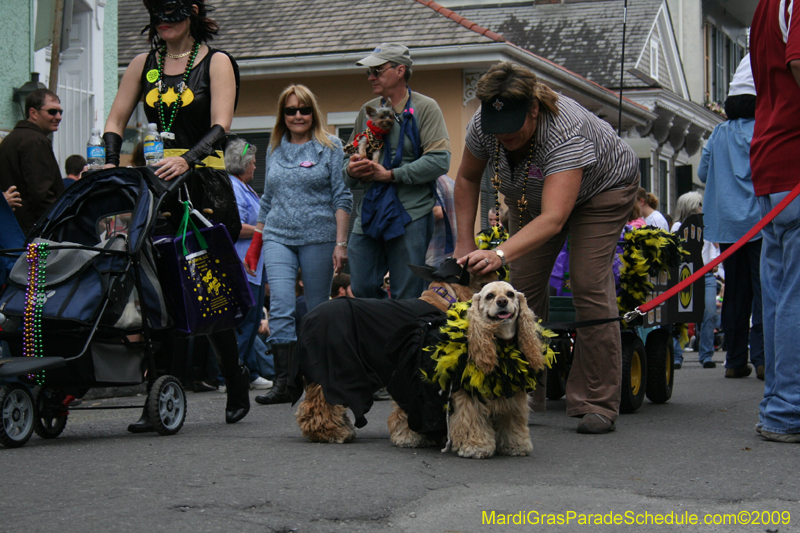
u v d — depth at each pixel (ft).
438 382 13.16
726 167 24.95
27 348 14.19
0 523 9.25
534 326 13.01
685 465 12.89
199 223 16.60
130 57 51.85
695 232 22.61
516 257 14.53
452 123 46.52
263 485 11.09
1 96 29.22
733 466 12.84
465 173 17.04
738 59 99.86
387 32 47.21
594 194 15.96
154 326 15.39
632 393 18.92
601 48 69.87
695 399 21.49
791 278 14.78
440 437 14.19
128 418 18.70
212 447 14.08
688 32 86.02
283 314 20.92
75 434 16.02
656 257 19.30
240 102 50.08
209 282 16.24
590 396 16.34
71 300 14.15
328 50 46.68
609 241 16.14
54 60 26.45
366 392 13.83
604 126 15.97
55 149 32.42
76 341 14.28
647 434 15.89
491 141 16.22
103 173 15.47
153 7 16.69
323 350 13.99
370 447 14.34
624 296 19.12
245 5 52.90
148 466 12.32
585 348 16.26
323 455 13.39
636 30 70.90
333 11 50.67
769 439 15.15
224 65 16.98
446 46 44.70
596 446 14.57
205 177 16.87
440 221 23.81
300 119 21.58
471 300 13.53
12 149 22.12
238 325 16.89
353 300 14.39
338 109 48.67
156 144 16.34
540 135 15.24
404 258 19.93
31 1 30.60
